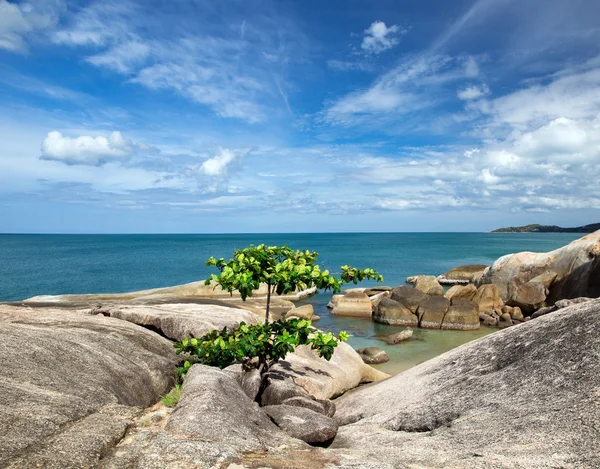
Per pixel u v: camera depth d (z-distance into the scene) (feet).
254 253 21.12
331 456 12.12
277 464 10.72
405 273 176.14
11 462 9.71
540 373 16.21
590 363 15.05
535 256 94.58
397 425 17.65
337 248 387.55
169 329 29.96
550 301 82.64
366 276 22.08
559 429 12.28
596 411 12.34
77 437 11.39
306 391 23.40
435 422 16.61
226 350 21.34
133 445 11.34
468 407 16.53
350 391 27.61
